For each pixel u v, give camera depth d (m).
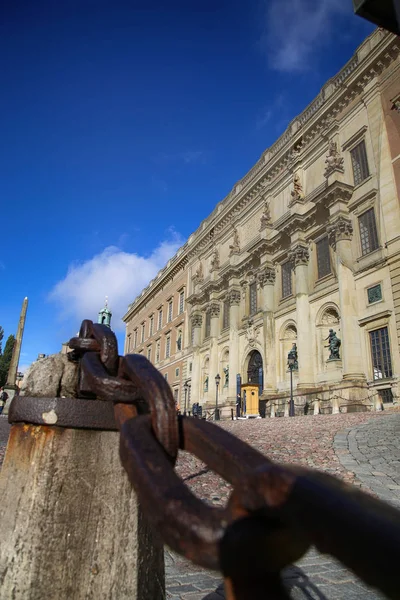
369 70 26.91
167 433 1.05
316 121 31.31
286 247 32.28
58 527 1.62
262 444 11.41
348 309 24.75
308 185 31.98
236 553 0.59
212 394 38.00
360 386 23.08
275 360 30.88
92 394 1.77
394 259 23.03
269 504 0.60
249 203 39.09
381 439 10.67
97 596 1.62
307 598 3.27
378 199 24.81
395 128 24.70
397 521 0.46
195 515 0.74
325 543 0.48
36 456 1.68
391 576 0.39
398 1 1.70
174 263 52.66
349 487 0.59
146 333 61.03
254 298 35.66
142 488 0.87
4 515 1.66
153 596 1.84
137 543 1.78
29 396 1.77
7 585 1.54
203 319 42.88
